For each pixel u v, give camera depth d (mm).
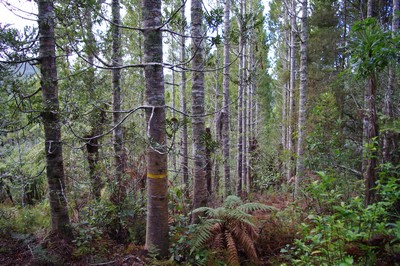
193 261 3578
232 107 15078
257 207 4434
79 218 4301
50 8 3578
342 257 2494
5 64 3287
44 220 5234
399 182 3262
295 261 2857
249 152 13492
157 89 3342
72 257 3566
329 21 12086
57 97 3791
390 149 3605
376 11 9453
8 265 3305
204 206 4863
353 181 5094
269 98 24000
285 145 15133
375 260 2650
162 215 3549
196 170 4875
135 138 5234
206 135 4586
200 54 4773
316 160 5488
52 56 3678
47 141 3809
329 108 5949
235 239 4047
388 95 4629
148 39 3297
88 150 5473
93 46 3943
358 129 8016
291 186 8109
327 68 11000
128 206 4574
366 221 2574
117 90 5586
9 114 3986
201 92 4891
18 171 4309
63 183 3943
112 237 4379
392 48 2934
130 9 9461
